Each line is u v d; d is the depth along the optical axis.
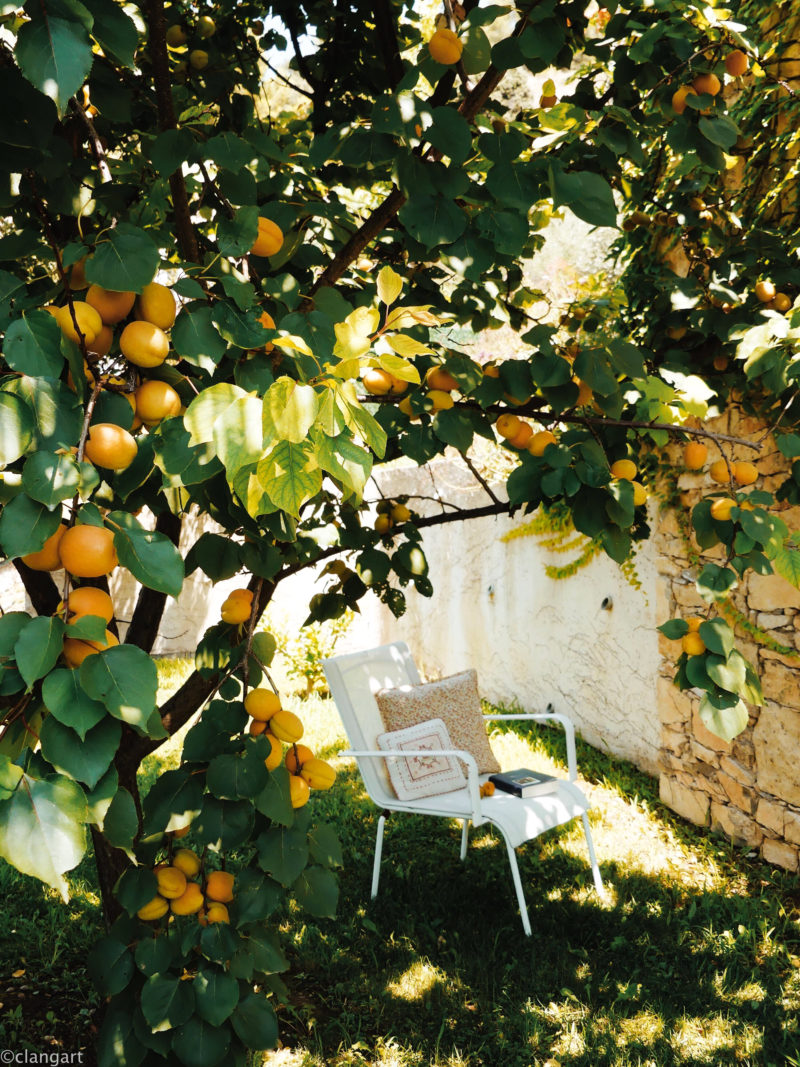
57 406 0.89
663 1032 2.53
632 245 3.96
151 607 2.37
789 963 2.89
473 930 3.15
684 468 4.08
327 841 1.54
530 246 2.44
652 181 3.55
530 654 6.18
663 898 3.38
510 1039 2.53
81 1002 2.65
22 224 1.65
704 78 1.78
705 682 1.61
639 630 4.85
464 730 3.78
